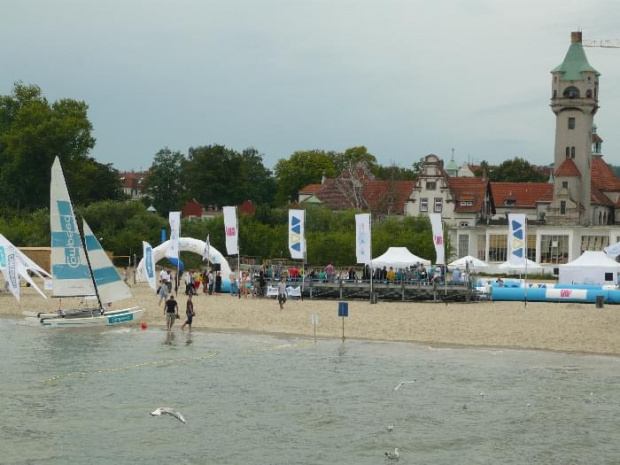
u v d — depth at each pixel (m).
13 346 56.22
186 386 45.03
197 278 95.06
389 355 53.44
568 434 36.72
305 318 68.62
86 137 163.00
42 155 157.25
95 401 41.97
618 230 124.50
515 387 44.78
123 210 137.88
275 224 140.38
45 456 33.94
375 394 43.31
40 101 165.50
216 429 37.44
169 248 89.38
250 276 88.75
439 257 82.62
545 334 60.84
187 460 33.53
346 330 62.78
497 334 60.81
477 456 34.00
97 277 66.06
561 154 149.62
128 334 61.47
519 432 37.00
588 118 148.88
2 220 138.38
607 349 55.56
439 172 151.75
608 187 168.25
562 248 127.50
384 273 86.44
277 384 45.56
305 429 37.44
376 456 34.03
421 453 34.38
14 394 43.31
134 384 45.53
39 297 84.25
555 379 46.66
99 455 34.09
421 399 42.31
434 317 69.44
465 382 45.88
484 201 153.00
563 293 82.25
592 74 149.12
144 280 99.69
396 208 161.38
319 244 117.69
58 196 64.50
